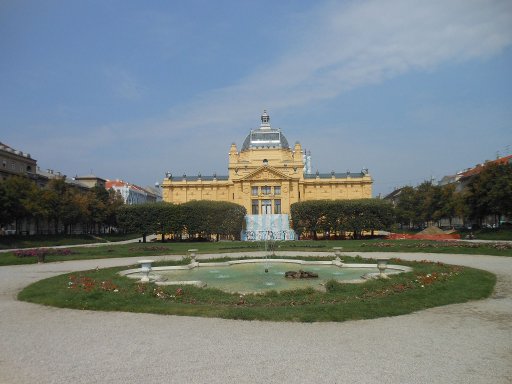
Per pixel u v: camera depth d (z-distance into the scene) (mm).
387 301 20688
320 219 99000
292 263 43781
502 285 26828
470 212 95375
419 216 143000
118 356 13070
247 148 141875
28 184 92438
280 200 129250
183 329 16266
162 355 13109
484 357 12766
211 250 63000
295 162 138500
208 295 23031
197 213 96000
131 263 46406
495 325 16672
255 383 10805
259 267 40969
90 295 22734
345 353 13180
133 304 20750
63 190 108938
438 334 15359
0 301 23031
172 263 41906
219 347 13875
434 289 23922
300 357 12805
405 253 53812
